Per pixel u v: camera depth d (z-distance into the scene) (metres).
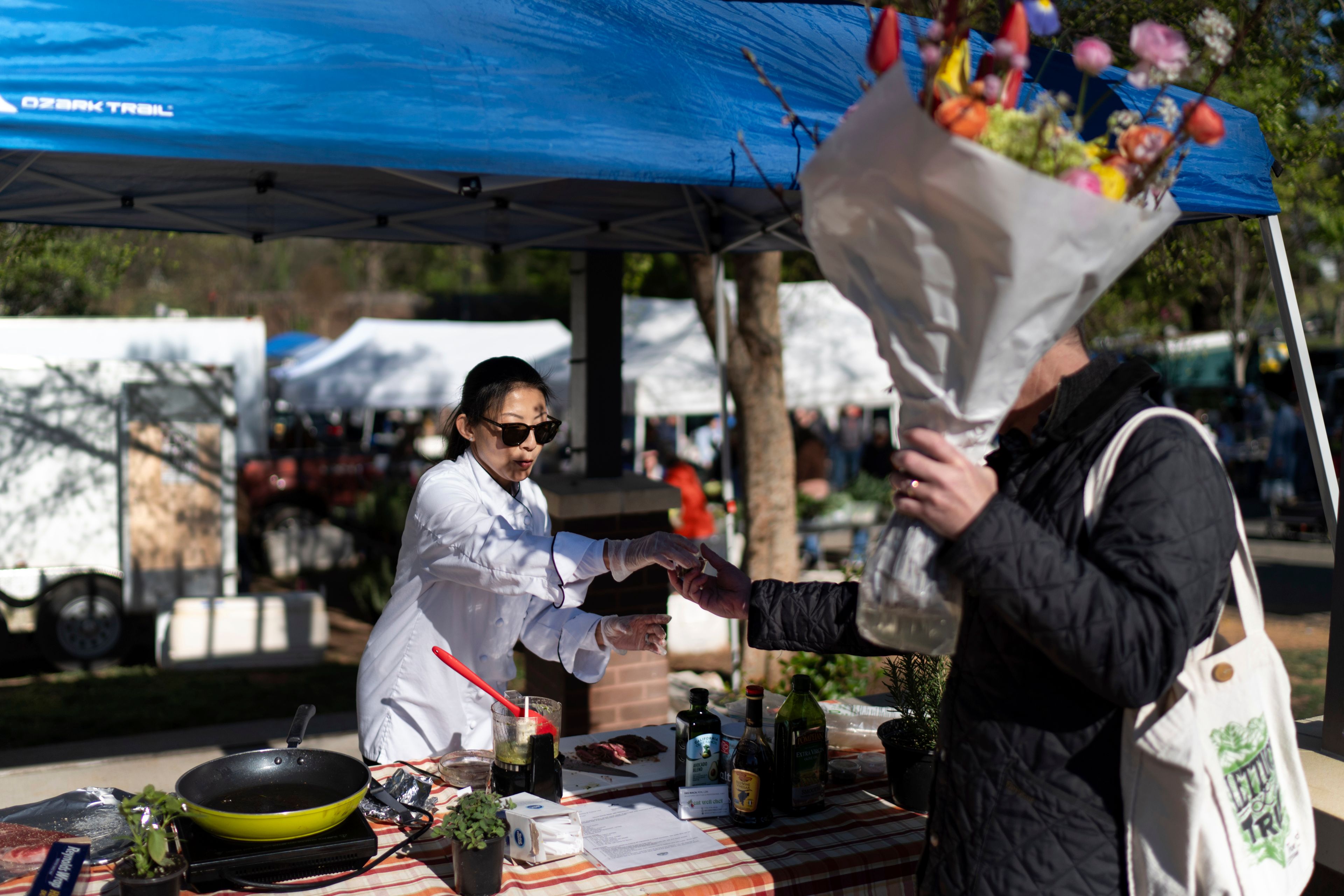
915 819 2.23
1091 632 1.37
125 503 8.55
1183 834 1.50
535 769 2.23
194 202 3.84
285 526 12.36
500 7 2.75
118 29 2.23
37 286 8.81
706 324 7.01
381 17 2.55
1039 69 3.15
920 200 1.30
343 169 3.70
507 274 28.77
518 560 2.41
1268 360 20.67
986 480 1.44
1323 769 2.53
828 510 12.44
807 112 2.88
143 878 1.73
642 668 5.21
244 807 2.00
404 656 2.68
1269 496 14.53
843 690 4.72
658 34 2.96
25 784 5.31
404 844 2.04
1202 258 5.25
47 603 8.36
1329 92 4.81
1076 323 1.52
